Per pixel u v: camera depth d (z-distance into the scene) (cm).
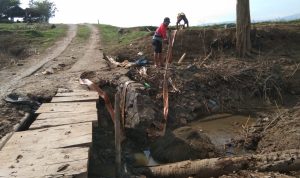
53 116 828
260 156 754
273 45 1767
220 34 1745
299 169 730
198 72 1359
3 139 730
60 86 1166
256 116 1186
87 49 2244
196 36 1753
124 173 740
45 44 2605
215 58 1630
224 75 1367
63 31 3491
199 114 1197
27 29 3303
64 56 1972
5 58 2283
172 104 1173
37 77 1357
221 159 748
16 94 1048
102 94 1060
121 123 970
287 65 1548
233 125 1112
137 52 1711
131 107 1016
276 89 1345
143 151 913
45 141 677
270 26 1906
